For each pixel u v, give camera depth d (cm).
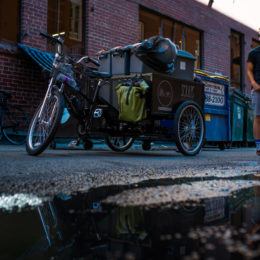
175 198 104
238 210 86
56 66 330
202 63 1049
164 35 938
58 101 314
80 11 731
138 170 195
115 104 405
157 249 52
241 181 150
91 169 193
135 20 833
